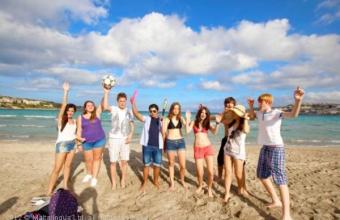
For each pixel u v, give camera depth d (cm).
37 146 1307
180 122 598
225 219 439
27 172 743
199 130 567
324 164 930
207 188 602
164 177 701
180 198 539
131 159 965
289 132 2659
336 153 1220
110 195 561
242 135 505
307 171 807
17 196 545
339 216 443
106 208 493
